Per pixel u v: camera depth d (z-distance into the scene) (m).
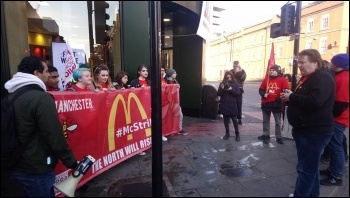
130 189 3.14
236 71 6.88
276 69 5.14
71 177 2.32
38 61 2.18
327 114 2.55
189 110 8.11
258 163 4.02
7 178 2.08
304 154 2.65
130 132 4.05
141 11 5.32
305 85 2.63
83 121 3.12
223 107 5.29
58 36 4.77
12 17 2.37
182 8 6.20
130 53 5.42
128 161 4.08
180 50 8.05
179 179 3.43
